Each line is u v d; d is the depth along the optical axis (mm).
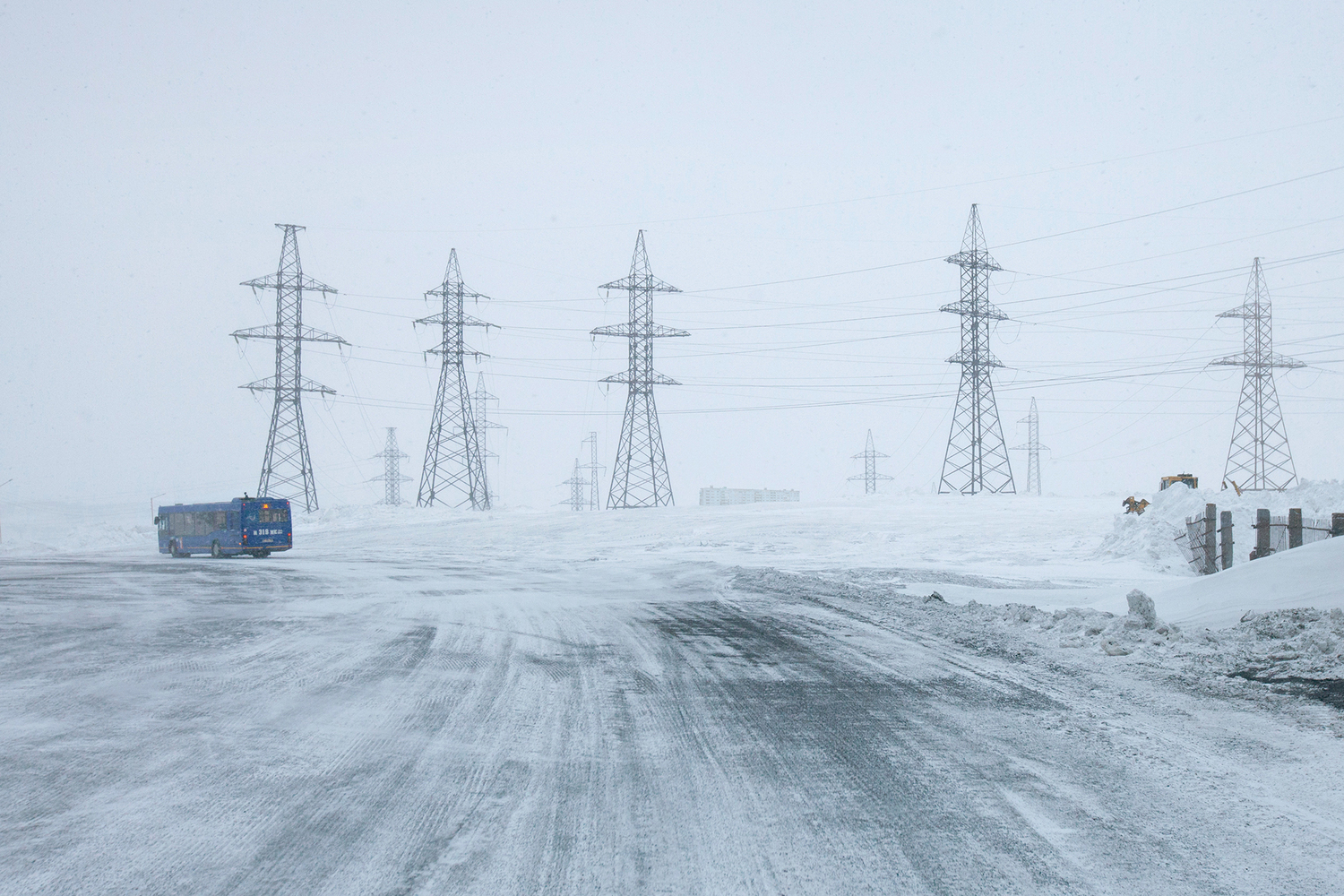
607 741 7172
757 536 39969
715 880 4477
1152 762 6352
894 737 7188
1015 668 10031
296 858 4754
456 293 74562
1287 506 24891
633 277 76875
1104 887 4340
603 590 20547
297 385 70438
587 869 4613
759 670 10172
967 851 4809
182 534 42406
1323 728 7086
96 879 4480
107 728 7625
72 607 18062
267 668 10516
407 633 13531
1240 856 4707
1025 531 37969
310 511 69750
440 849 4898
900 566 26922
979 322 69750
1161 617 13477
